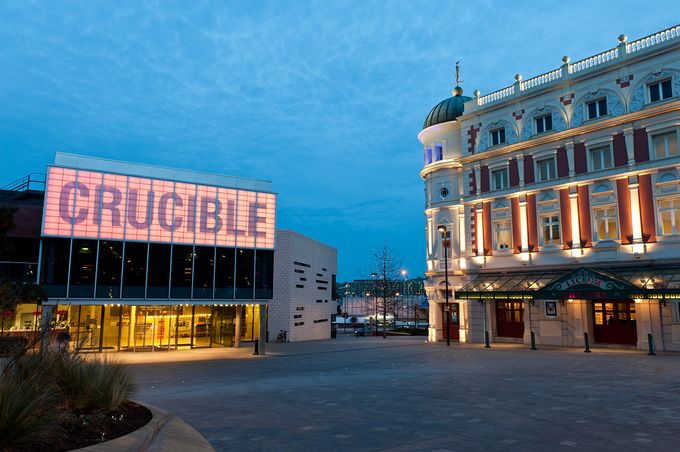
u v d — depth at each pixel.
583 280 26.27
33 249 26.92
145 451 6.02
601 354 24.23
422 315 88.56
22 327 24.14
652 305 25.91
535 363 20.52
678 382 14.39
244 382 16.97
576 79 30.03
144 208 28.34
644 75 27.33
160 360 25.31
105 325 29.17
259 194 31.77
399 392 13.46
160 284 28.23
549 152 31.08
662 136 26.64
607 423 9.22
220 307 33.28
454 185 36.69
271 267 31.47
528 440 8.09
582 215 29.28
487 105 34.78
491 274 33.38
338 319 86.56
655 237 26.22
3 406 5.53
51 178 26.19
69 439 6.14
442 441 8.12
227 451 7.68
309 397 12.92
